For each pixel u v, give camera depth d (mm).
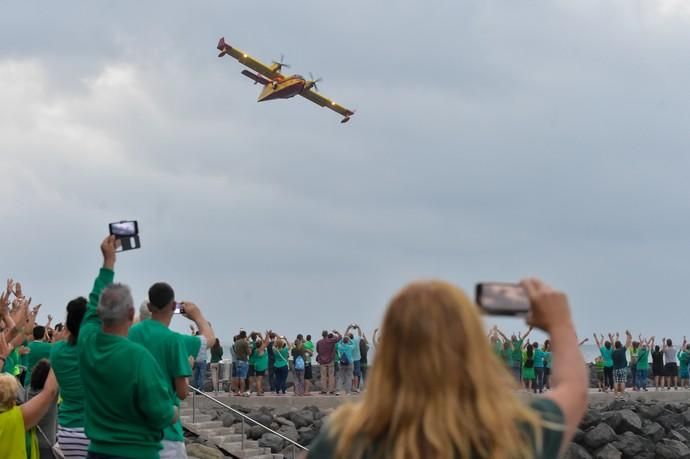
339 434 3318
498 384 3256
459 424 3154
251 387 36812
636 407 43812
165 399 7926
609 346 45062
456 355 3221
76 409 10039
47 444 11219
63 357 9977
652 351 47656
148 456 7977
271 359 37906
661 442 42250
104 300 7801
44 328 17844
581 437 41812
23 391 11438
